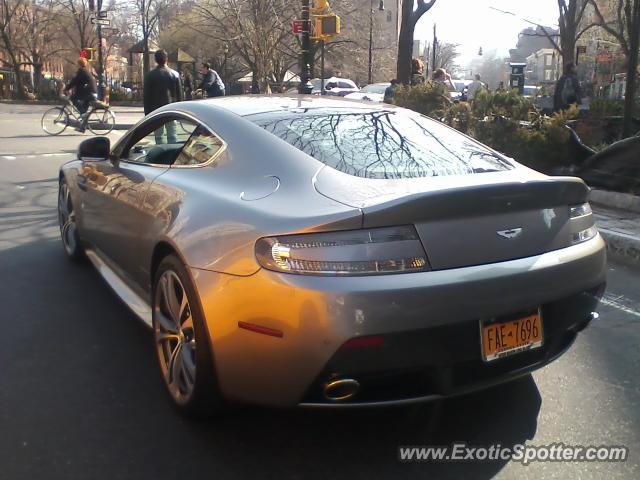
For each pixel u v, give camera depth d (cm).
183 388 318
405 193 277
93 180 480
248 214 287
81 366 379
